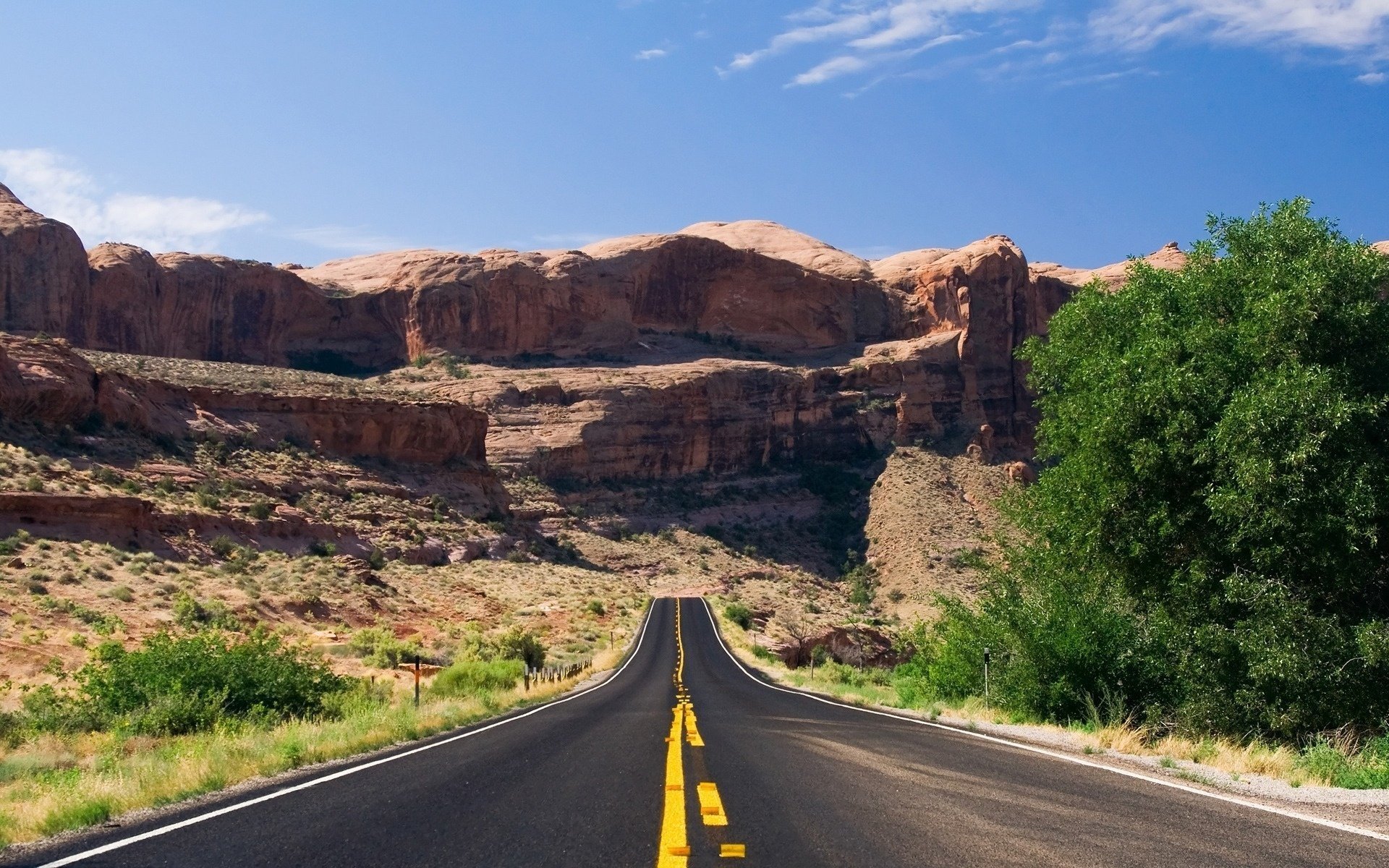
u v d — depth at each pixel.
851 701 26.84
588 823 8.41
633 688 33.00
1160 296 21.28
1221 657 17.45
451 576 82.75
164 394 86.00
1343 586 17.47
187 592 48.78
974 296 182.50
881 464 165.38
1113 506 19.27
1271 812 9.10
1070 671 19.28
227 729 17.59
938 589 126.50
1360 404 17.09
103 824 8.89
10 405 65.94
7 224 147.25
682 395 163.75
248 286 174.88
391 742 16.39
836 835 7.78
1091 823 8.36
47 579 43.88
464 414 112.94
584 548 124.81
